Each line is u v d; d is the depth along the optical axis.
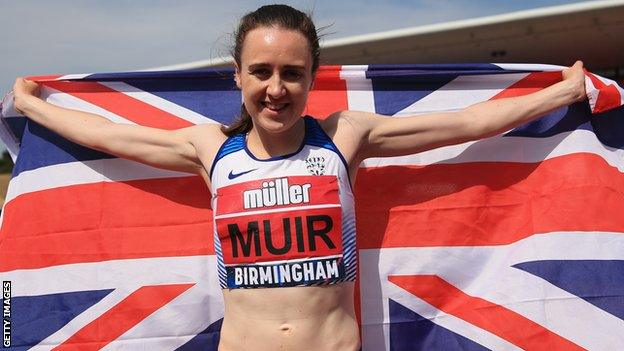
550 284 3.57
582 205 3.60
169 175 3.72
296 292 2.99
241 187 3.04
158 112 3.81
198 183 3.72
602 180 3.63
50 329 3.63
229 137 3.16
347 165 3.11
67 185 3.72
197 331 3.67
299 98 2.88
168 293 3.67
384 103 3.82
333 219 3.03
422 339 3.64
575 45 6.94
